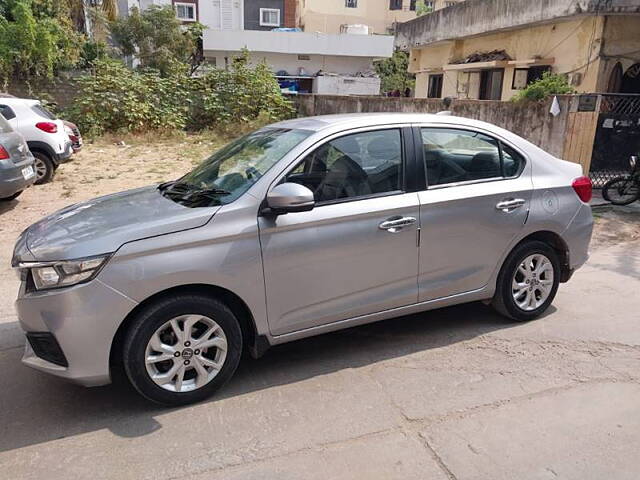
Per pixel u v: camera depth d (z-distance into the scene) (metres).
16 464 2.73
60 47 17.31
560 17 12.60
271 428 3.03
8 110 9.42
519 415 3.14
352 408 3.22
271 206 3.17
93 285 2.91
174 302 3.08
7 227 7.16
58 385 3.51
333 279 3.51
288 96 20.12
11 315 4.62
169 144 15.21
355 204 3.53
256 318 3.32
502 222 4.04
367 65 28.78
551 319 4.48
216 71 18.27
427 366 3.72
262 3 31.89
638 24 12.29
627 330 4.27
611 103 9.49
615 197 8.84
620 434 2.96
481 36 17.22
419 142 3.83
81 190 9.31
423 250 3.78
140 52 24.19
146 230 3.05
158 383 3.12
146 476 2.64
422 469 2.69
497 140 4.16
